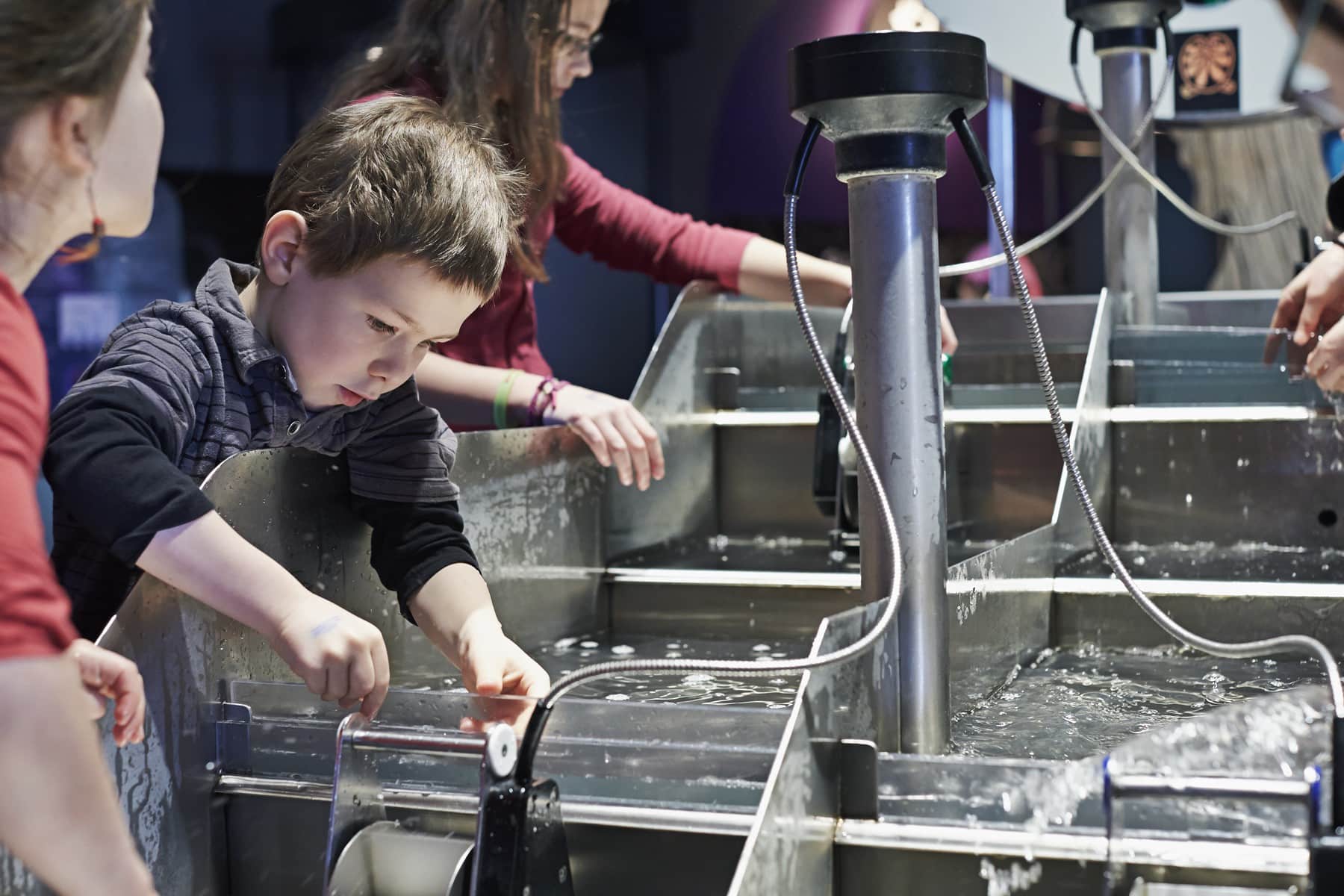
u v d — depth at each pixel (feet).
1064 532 4.29
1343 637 3.76
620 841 2.35
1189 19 6.09
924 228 2.64
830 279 5.31
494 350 4.98
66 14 1.88
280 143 9.81
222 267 3.21
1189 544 4.81
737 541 5.23
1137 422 4.85
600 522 4.48
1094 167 8.14
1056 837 2.19
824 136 2.64
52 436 2.66
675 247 5.42
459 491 3.63
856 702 2.48
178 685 2.59
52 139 1.93
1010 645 3.56
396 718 2.50
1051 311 6.08
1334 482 4.60
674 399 5.02
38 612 1.69
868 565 2.72
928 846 2.27
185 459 2.91
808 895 2.20
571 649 4.10
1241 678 3.55
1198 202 7.06
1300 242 6.88
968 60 2.50
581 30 4.94
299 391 3.05
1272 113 6.12
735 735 2.31
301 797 2.60
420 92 4.70
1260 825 2.06
